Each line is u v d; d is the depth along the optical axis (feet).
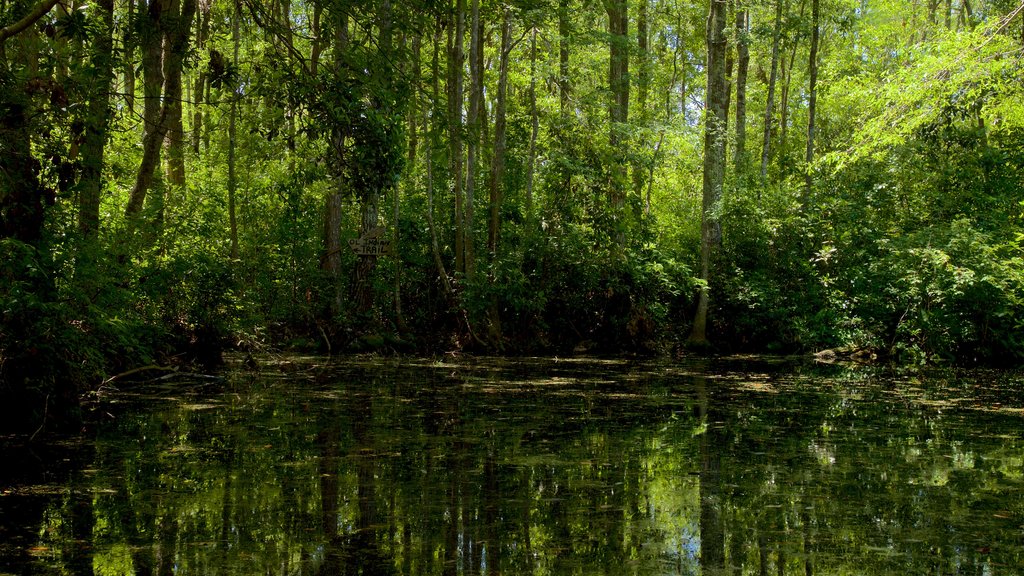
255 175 50.96
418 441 18.70
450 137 27.07
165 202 38.09
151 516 12.01
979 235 47.52
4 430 18.78
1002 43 36.70
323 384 30.96
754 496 13.78
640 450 18.01
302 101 22.04
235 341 43.73
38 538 10.80
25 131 19.53
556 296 55.57
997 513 12.73
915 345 49.14
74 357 21.07
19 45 21.54
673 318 60.95
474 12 47.65
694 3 84.33
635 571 9.78
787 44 70.28
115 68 23.65
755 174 66.39
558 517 12.29
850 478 15.29
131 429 19.94
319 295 50.65
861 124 53.47
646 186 79.56
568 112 55.93
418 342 51.60
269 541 10.80
